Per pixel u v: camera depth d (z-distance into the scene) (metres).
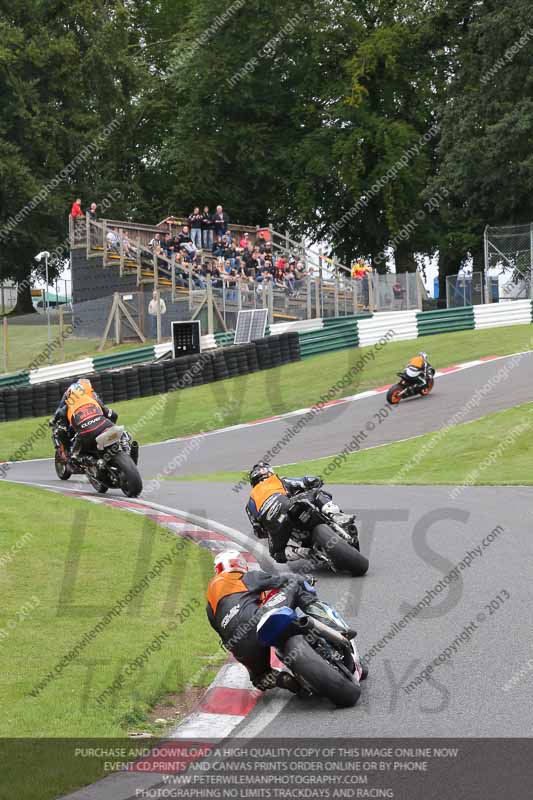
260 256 97.50
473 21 120.25
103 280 99.81
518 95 112.62
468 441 52.38
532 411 56.84
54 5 134.25
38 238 130.62
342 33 128.38
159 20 155.12
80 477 47.00
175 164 134.00
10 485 39.22
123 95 136.12
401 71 126.69
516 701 15.09
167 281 95.69
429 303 105.06
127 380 75.50
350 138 123.94
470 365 74.81
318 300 93.44
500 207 117.50
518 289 96.44
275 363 82.81
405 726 14.42
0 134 126.00
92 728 14.89
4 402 71.56
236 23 127.06
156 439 64.00
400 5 126.44
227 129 132.88
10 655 18.25
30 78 131.25
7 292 142.62
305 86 133.12
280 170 135.12
